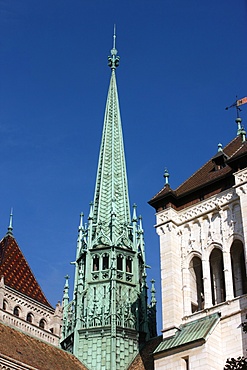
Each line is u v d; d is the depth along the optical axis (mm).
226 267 61562
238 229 62500
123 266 75375
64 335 73312
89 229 78125
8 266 90438
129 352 69500
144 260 77688
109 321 70688
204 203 65938
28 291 90312
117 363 68062
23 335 65812
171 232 66188
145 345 70812
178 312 62375
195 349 57188
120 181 82688
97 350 69250
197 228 65750
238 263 62719
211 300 61625
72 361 67875
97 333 70312
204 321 59844
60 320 90688
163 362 58625
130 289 74125
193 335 58531
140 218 80188
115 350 68750
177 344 58562
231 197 63938
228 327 58531
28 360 60625
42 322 90125
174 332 60844
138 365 67438
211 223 64812
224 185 65438
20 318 84125
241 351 56812
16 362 56969
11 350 60469
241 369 45281
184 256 65188
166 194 67188
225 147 72750
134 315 72188
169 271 64312
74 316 72688
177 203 68125
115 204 79938
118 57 97125
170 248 65375
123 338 70062
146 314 73125
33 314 89250
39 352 64500
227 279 60938
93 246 76750
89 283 74250
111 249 75875
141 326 72125
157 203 68375
